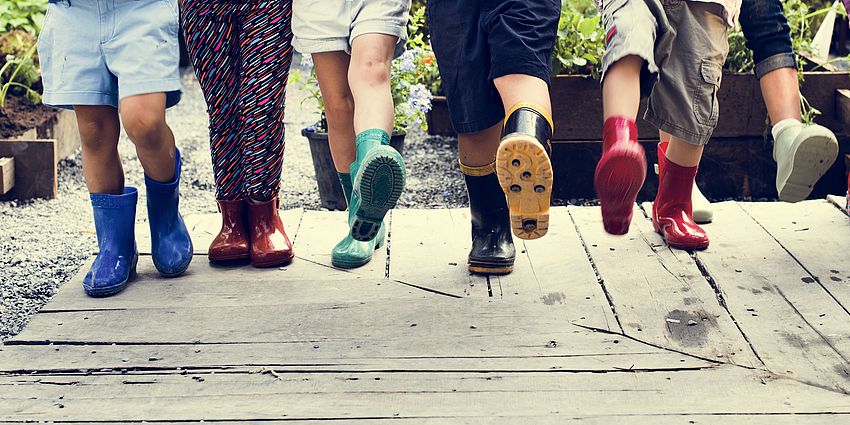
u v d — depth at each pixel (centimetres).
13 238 459
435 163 576
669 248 369
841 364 277
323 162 491
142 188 548
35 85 608
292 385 272
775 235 380
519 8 284
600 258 361
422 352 289
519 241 379
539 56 279
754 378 271
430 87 611
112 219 342
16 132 538
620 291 330
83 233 467
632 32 282
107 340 301
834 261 353
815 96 500
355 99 299
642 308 317
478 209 347
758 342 291
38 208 507
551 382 270
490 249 346
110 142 336
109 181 342
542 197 270
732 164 507
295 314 318
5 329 355
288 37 344
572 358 283
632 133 272
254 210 364
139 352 294
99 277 336
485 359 284
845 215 399
